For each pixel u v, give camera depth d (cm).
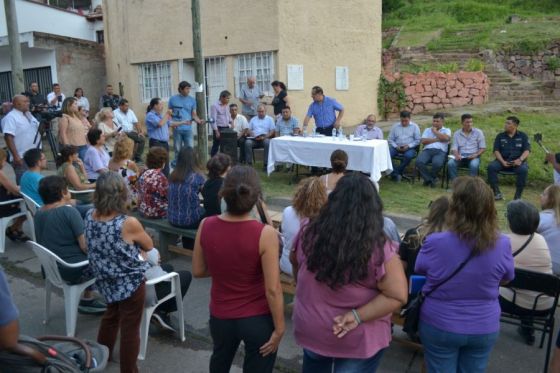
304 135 887
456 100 1292
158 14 1329
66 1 2039
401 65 1527
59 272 380
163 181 532
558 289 330
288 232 388
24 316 435
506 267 249
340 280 217
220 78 1265
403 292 217
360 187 223
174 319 428
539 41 1514
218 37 1233
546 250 355
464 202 248
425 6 2400
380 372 347
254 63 1192
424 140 832
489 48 1551
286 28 1141
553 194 428
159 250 553
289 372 350
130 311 317
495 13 2225
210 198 468
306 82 1188
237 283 254
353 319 220
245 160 993
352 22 1237
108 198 312
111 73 1518
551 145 918
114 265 310
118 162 595
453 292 250
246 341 257
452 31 1861
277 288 249
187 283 400
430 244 256
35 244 382
